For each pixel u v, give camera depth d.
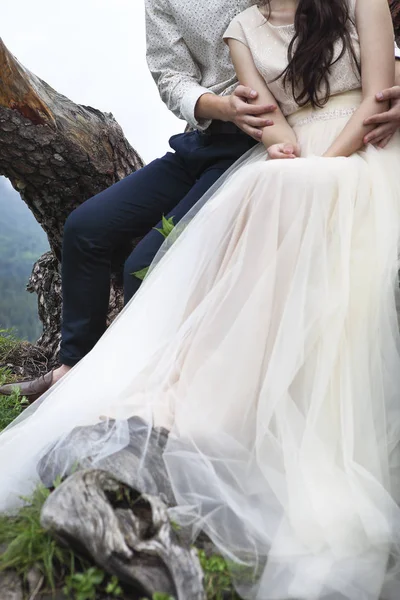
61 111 3.48
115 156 3.70
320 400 1.62
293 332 1.67
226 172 2.34
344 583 1.41
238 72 2.36
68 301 2.85
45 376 2.89
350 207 1.81
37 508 1.48
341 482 1.55
